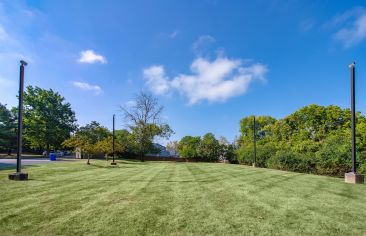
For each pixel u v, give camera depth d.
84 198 8.14
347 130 28.69
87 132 35.28
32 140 50.56
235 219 6.10
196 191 9.58
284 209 7.00
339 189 10.30
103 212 6.57
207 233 5.25
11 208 6.87
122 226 5.60
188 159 51.94
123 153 49.38
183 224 5.75
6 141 47.19
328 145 21.58
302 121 33.94
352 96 12.91
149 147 47.50
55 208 6.90
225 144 51.66
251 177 14.77
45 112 52.09
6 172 15.27
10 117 50.22
